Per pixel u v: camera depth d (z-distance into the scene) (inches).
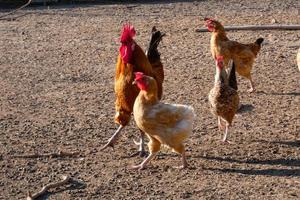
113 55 560.1
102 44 605.6
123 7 816.3
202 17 732.0
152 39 337.7
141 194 279.3
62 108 409.1
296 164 309.4
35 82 476.1
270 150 328.2
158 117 287.9
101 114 394.6
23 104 419.5
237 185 286.0
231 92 331.3
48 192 282.5
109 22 717.3
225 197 274.1
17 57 559.8
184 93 438.3
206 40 612.1
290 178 293.3
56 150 333.1
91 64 530.0
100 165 313.0
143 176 298.5
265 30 646.5
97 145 340.8
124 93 313.1
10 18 754.2
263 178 293.6
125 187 286.8
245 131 358.3
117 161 318.0
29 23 724.0
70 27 694.5
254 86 452.8
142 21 717.9
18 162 317.7
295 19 698.2
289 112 392.8
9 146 339.9
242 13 752.3
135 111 294.2
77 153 327.3
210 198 273.4
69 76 492.1
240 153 324.8
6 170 308.3
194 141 343.6
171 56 549.3
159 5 829.8
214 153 325.4
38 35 655.8
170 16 746.8
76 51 578.9
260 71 493.4
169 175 299.0
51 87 461.7
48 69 515.5
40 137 354.0
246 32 641.0
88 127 369.7
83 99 429.1
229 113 334.6
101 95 438.3
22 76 494.6
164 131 290.4
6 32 675.4
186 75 486.6
